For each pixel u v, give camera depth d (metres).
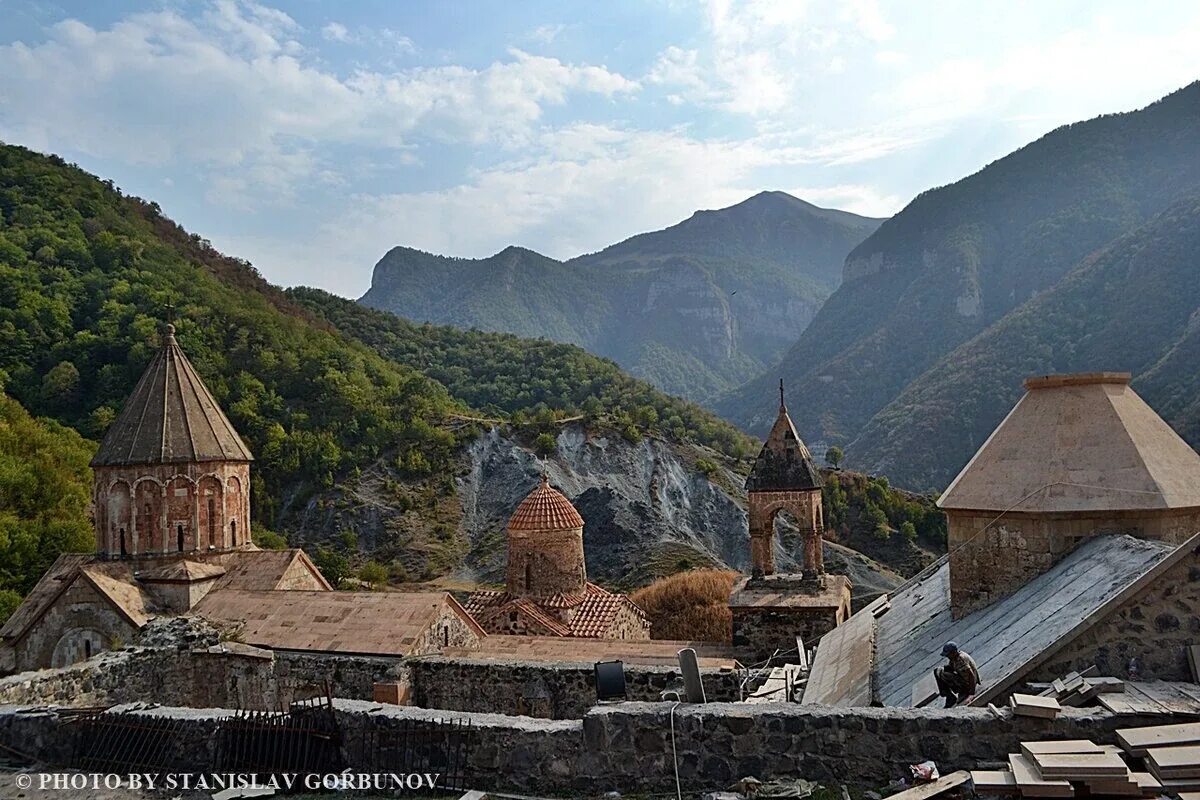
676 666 18.48
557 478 76.88
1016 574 12.51
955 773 7.21
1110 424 12.58
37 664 23.75
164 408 26.22
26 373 64.50
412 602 21.86
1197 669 8.03
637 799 8.06
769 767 7.97
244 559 26.17
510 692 18.55
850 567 61.53
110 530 25.42
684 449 88.19
